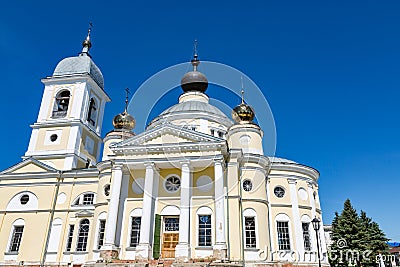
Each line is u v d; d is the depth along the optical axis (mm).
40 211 32844
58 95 40031
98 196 30281
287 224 29375
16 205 33500
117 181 26797
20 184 34250
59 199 33281
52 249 31188
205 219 25938
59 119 38000
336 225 42844
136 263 22250
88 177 33719
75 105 38594
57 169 35406
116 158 27234
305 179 32094
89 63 41625
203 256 24562
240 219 26219
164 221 26375
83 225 31609
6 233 32406
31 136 37656
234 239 25250
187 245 23250
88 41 44438
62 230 31875
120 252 25891
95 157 40312
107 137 35719
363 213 49406
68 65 41281
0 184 34531
